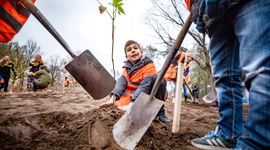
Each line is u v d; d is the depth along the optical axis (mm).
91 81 1937
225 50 1597
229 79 1610
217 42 1617
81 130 1874
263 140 1033
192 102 7578
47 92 6562
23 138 1820
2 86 8570
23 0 1725
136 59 2879
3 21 1863
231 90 1606
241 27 1213
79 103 4285
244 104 2475
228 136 1588
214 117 3988
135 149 1688
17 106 3400
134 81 2852
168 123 2846
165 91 2855
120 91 2801
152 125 2238
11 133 1853
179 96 2195
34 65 8695
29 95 5418
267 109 1035
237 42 1567
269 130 1032
